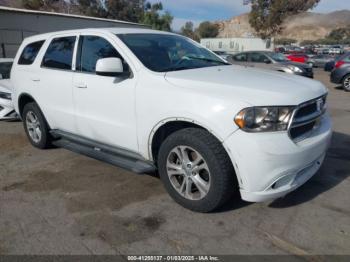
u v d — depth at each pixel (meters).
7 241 3.08
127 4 43.47
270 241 3.00
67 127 4.77
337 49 52.34
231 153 3.04
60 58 4.82
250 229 3.18
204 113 3.13
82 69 4.43
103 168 4.73
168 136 3.51
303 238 3.04
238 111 2.98
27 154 5.42
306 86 3.46
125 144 3.98
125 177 4.41
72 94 4.48
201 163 3.30
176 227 3.24
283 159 2.99
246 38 36.84
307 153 3.16
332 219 3.33
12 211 3.61
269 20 34.78
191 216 3.42
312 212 3.46
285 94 3.10
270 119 2.96
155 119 3.50
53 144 5.38
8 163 5.04
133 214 3.49
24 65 5.50
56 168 4.78
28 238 3.12
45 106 5.05
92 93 4.18
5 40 19.05
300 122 3.14
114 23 25.52
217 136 3.09
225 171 3.15
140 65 3.77
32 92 5.25
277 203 3.64
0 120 7.88
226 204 3.62
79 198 3.87
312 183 4.12
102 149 4.32
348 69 12.95
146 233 3.16
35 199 3.87
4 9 18.61
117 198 3.84
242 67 4.34
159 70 3.76
